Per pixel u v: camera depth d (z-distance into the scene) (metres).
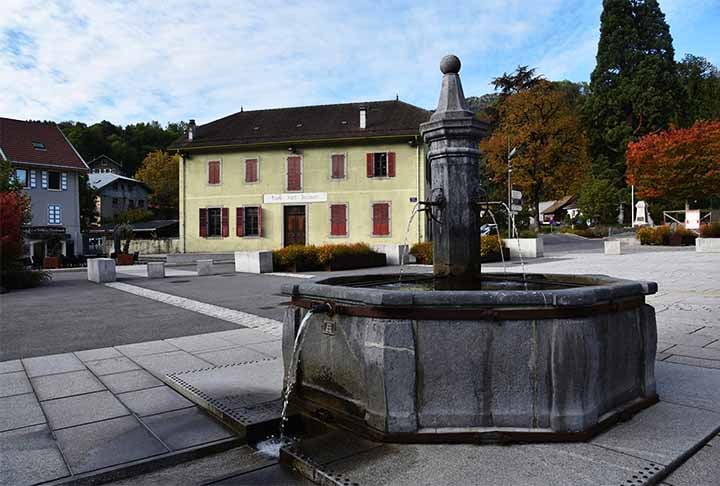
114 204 59.50
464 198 4.20
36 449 3.30
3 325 8.50
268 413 3.78
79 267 28.36
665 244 30.48
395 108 33.22
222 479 2.98
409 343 3.16
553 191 47.12
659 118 50.25
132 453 3.23
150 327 8.09
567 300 3.08
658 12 52.56
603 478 2.64
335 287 3.59
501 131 46.47
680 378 4.52
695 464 2.87
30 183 37.56
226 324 8.30
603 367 3.32
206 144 32.84
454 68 4.42
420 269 20.05
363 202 30.56
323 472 2.80
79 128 79.06
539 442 3.08
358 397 3.41
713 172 30.66
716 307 8.45
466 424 3.15
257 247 32.28
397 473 2.75
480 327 3.14
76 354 6.16
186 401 4.32
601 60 54.50
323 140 30.64
